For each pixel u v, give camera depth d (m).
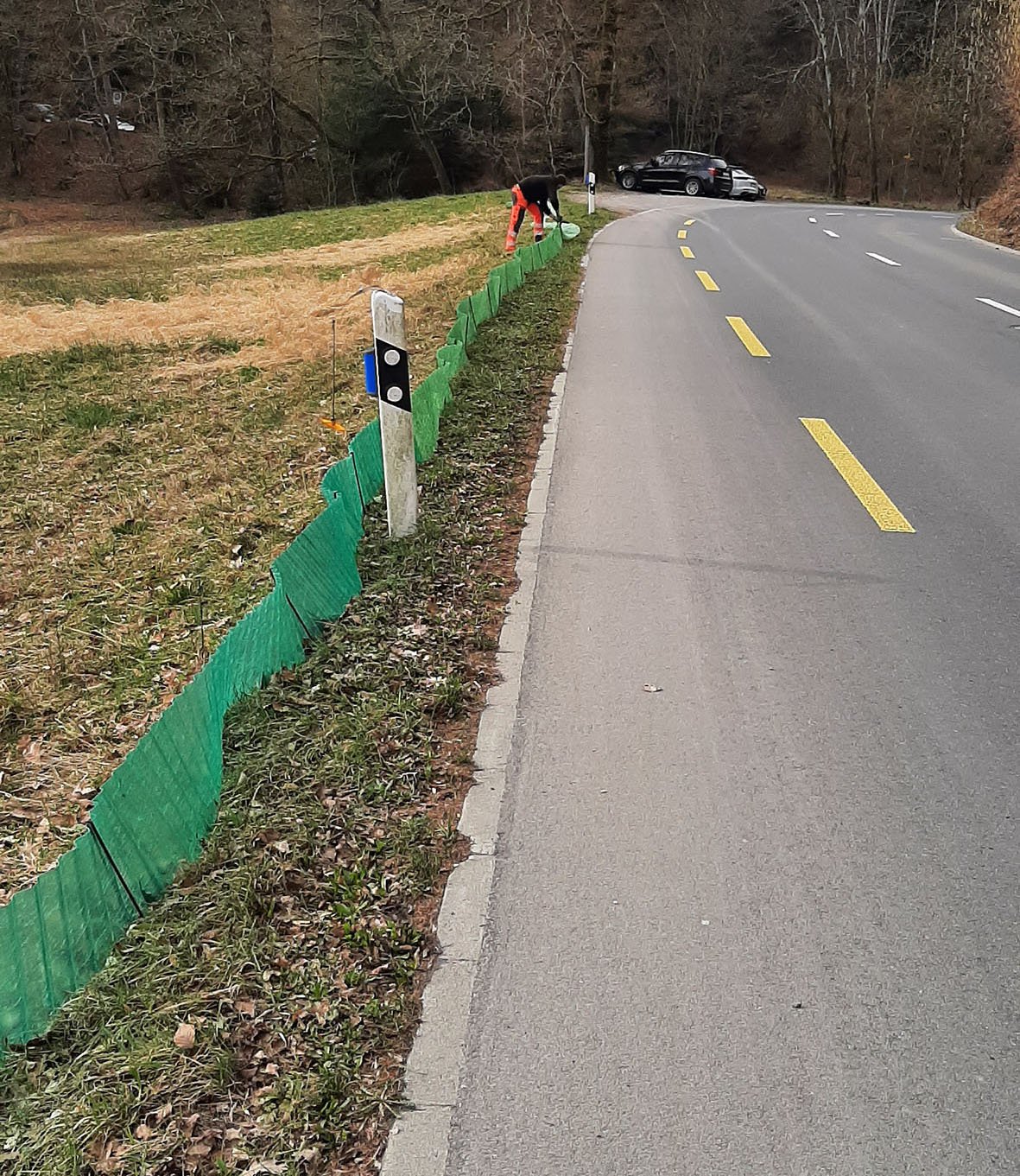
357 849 4.00
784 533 7.00
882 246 24.06
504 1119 2.93
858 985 3.37
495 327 13.33
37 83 53.34
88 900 3.49
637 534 6.97
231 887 3.75
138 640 6.30
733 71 58.81
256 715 4.76
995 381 11.16
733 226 28.41
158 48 44.94
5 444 10.55
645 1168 2.78
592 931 3.61
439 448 8.56
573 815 4.20
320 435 9.94
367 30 44.75
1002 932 3.59
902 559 6.60
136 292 20.95
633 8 50.28
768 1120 2.91
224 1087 3.01
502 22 45.78
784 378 11.17
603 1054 3.12
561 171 50.50
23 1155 2.86
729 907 3.71
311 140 50.38
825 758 4.55
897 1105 2.96
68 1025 3.29
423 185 51.38
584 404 10.02
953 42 53.84
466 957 3.50
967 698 5.02
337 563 5.97
